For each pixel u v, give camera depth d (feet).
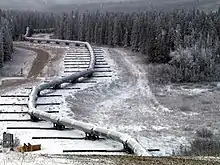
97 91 231.50
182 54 307.99
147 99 221.25
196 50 310.24
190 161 77.00
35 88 204.03
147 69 309.42
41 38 561.02
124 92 238.27
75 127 138.51
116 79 268.82
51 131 143.84
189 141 144.77
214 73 293.84
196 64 297.74
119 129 158.71
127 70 305.94
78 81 256.11
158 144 140.15
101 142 132.05
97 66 318.24
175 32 349.82
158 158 80.74
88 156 81.61
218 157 85.40
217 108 202.80
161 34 348.79
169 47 339.57
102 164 71.00
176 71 284.82
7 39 346.13
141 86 255.09
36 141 128.47
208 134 152.76
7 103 186.60
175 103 213.05
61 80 231.09
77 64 330.95
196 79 283.79
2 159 71.46
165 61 334.24
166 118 180.45
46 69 304.91
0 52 311.06
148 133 154.61
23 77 269.03
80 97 212.02
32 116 156.87
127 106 202.49
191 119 179.73
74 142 130.11
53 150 118.62
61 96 208.74
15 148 116.37
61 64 330.34
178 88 257.55
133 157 81.71
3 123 152.15
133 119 176.35
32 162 69.51
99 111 189.57
